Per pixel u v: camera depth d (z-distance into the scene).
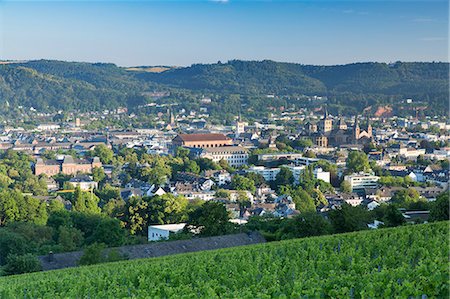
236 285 54.09
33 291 59.81
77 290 57.12
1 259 104.50
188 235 113.12
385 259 57.59
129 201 155.62
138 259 78.44
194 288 52.97
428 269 49.56
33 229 122.62
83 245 117.38
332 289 46.84
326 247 70.38
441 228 76.44
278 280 52.22
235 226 121.31
